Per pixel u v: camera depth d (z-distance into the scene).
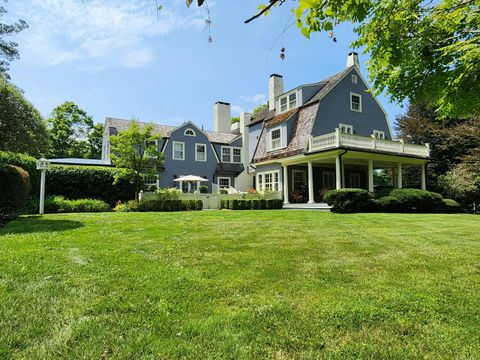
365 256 4.54
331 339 2.19
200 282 3.27
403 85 4.21
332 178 19.81
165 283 3.21
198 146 22.84
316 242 5.60
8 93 12.00
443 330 2.31
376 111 20.06
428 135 23.14
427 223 8.73
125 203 15.18
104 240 5.49
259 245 5.26
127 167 15.62
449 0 3.53
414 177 23.97
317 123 16.92
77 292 2.95
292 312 2.58
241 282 3.29
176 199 15.18
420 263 4.15
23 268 3.62
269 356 1.98
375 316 2.52
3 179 8.34
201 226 7.63
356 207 12.53
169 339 2.15
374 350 2.04
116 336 2.18
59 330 2.25
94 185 15.71
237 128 27.80
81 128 37.41
